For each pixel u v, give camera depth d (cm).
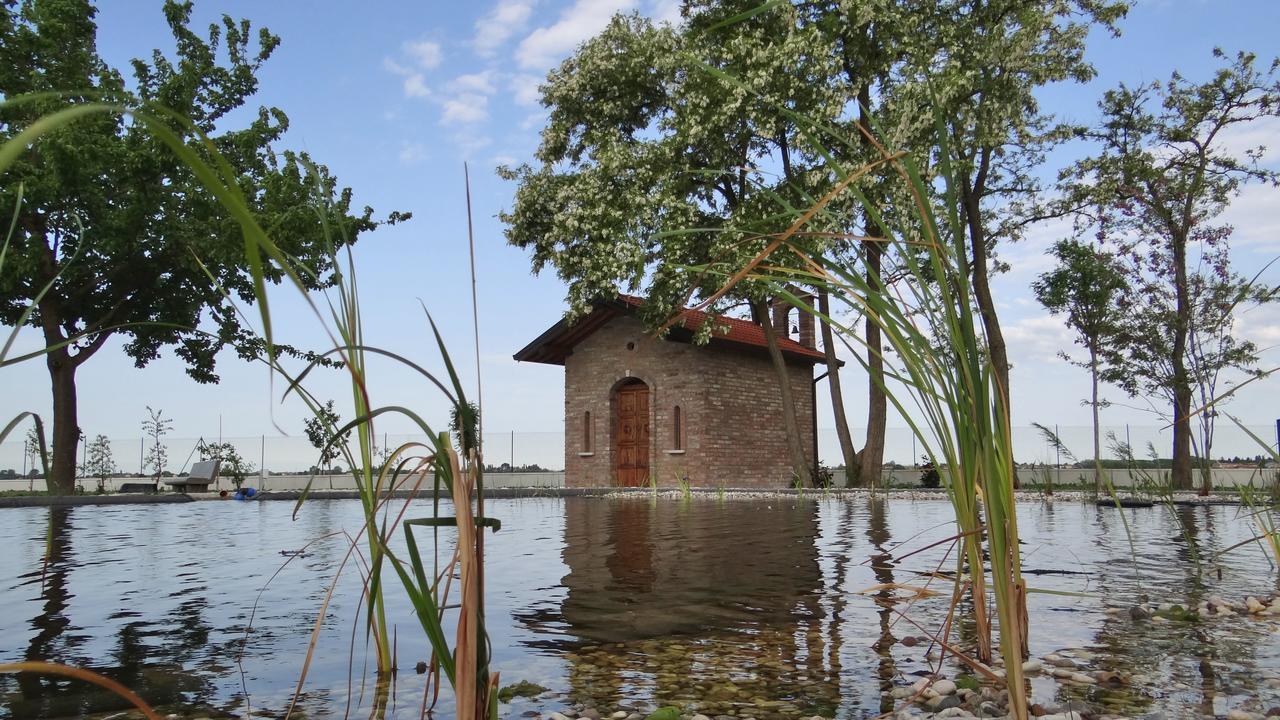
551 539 682
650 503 1354
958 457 238
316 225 1923
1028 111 1989
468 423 146
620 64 1977
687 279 1788
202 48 2078
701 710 223
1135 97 1992
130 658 277
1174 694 231
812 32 1712
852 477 1922
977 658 273
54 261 1864
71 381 1942
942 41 1697
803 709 224
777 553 566
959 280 173
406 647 296
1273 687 237
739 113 1711
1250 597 367
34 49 1802
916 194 164
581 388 2333
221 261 1834
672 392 2178
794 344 2666
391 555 149
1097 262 1797
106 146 1766
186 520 1006
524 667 268
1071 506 1108
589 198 1845
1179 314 1712
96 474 2706
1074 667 262
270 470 2827
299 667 266
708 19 1839
